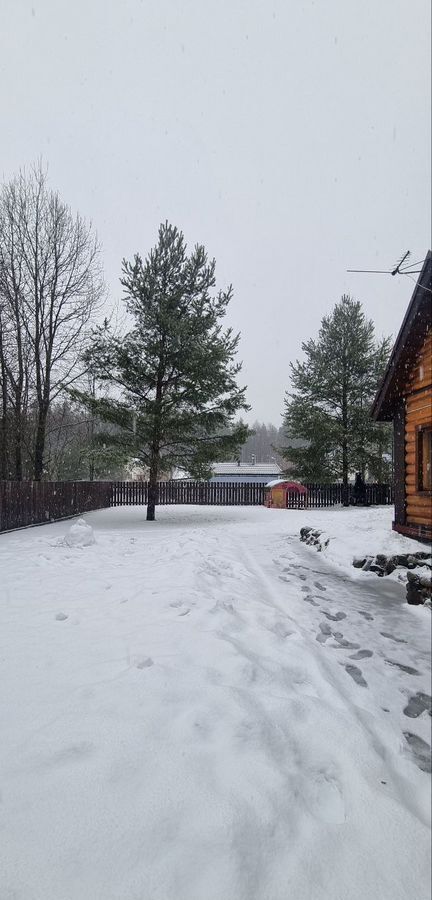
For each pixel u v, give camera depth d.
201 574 6.07
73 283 20.34
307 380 24.80
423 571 5.46
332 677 3.36
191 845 1.65
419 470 8.09
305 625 4.58
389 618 4.84
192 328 15.28
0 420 19.31
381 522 10.14
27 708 2.68
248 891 1.49
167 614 4.41
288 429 25.80
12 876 1.53
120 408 15.37
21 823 1.76
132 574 6.43
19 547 9.24
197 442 15.69
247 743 2.29
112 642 3.75
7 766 2.12
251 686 2.96
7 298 19.08
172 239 15.78
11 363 20.08
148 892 1.46
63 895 1.46
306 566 7.57
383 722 2.79
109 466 15.47
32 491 14.08
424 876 1.62
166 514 18.56
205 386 15.10
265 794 1.92
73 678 3.08
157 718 2.50
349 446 24.25
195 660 3.30
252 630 4.05
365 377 24.56
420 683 3.35
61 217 19.81
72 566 7.10
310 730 2.50
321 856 1.66
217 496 24.83
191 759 2.14
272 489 22.25
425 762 2.43
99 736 2.34
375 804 1.98
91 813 1.80
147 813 1.79
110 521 15.67
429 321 7.59
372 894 1.53
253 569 7.26
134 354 15.45
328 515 16.19
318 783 2.07
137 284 15.42
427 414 7.82
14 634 4.01
